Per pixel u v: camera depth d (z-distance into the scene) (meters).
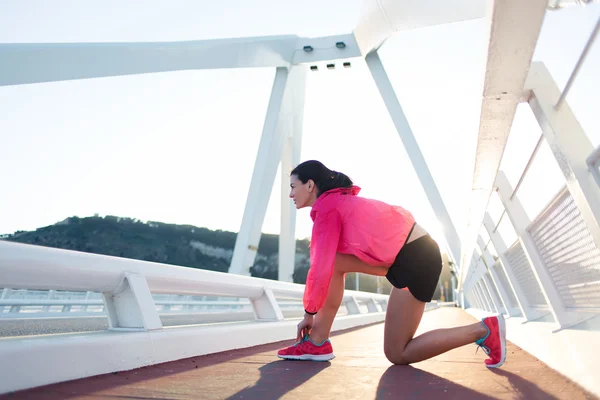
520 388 1.88
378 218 2.56
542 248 3.07
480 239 6.00
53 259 2.00
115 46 9.90
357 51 16.08
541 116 1.92
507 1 0.98
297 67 17.41
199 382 1.95
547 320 3.32
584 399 1.65
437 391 1.82
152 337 2.37
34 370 1.68
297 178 2.84
